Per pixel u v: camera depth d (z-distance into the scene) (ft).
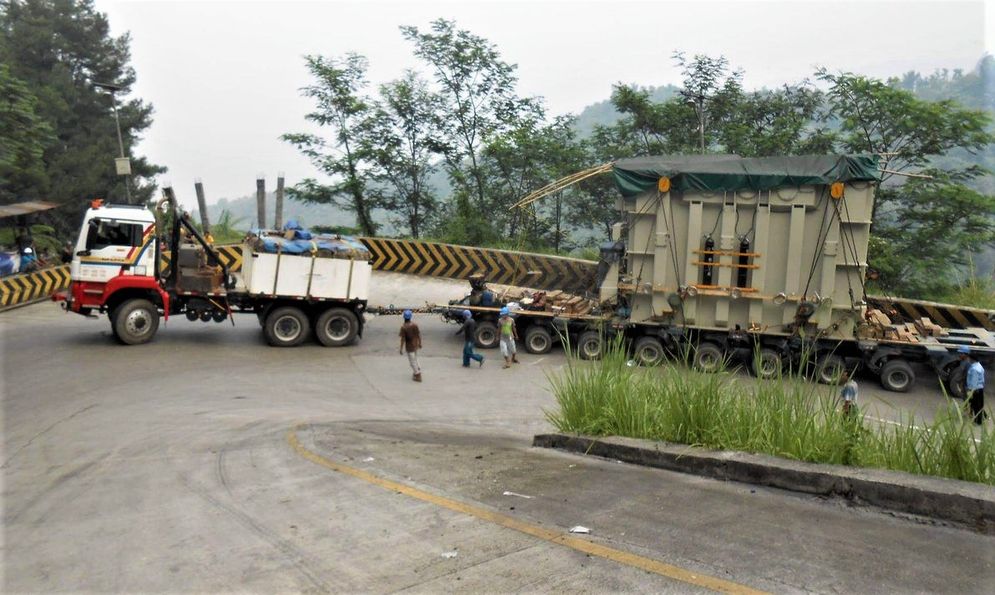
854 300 50.19
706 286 51.93
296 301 59.82
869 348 50.49
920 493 15.67
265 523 17.37
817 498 17.22
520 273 80.02
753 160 51.29
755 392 22.47
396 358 56.39
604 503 17.16
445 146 100.07
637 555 13.71
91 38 125.08
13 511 19.97
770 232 50.90
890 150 73.00
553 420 26.84
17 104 92.17
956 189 67.72
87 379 44.34
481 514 16.81
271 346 58.70
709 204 51.72
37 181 95.25
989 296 65.36
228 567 14.60
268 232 60.85
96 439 30.22
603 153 96.58
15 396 39.50
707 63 91.09
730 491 18.03
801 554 13.50
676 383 23.26
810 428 19.74
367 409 40.24
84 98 121.60
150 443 28.99
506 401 43.68
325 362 53.78
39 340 56.18
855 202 49.34
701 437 21.63
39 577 14.67
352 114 98.78
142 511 19.17
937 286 69.26
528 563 13.67
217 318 58.80
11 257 74.84
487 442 28.40
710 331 52.70
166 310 56.75
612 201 98.68
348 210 102.32
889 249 69.87
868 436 19.44
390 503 18.25
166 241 60.54
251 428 31.71
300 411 38.09
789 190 50.06
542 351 58.70
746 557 13.42
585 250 91.86
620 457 22.39
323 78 96.37
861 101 73.67
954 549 13.70
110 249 54.90
